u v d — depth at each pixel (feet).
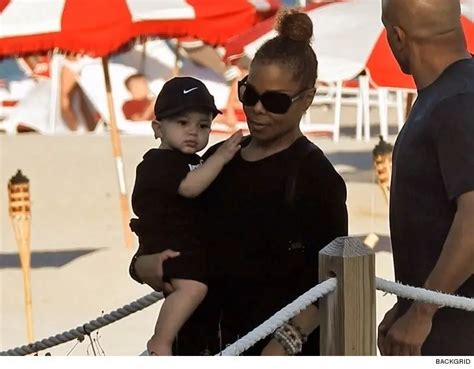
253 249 13.05
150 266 13.99
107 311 31.14
